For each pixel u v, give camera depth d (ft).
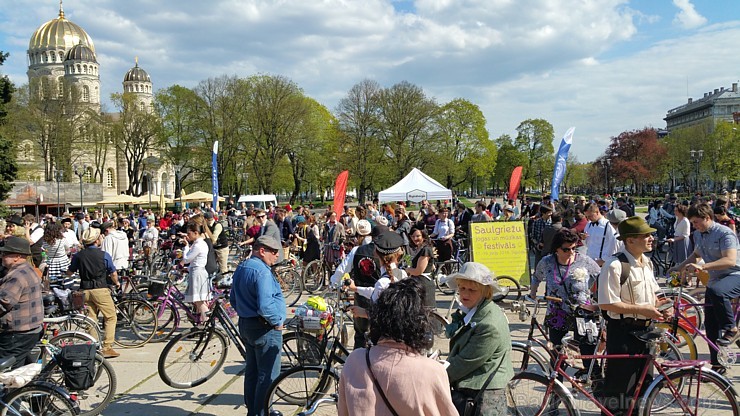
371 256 17.84
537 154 247.29
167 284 27.35
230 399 18.89
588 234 27.27
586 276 16.44
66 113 174.70
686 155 236.22
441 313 30.30
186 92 176.76
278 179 167.02
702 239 19.35
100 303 24.03
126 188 255.70
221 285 25.00
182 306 26.94
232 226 98.17
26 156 163.84
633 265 14.16
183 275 28.37
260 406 15.71
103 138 187.21
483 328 11.12
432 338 8.33
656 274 43.47
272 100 160.76
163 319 27.27
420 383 7.72
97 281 23.99
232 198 169.27
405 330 8.00
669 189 286.87
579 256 17.30
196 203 165.99
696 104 404.36
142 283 30.66
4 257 16.71
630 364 14.03
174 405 18.39
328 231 46.88
